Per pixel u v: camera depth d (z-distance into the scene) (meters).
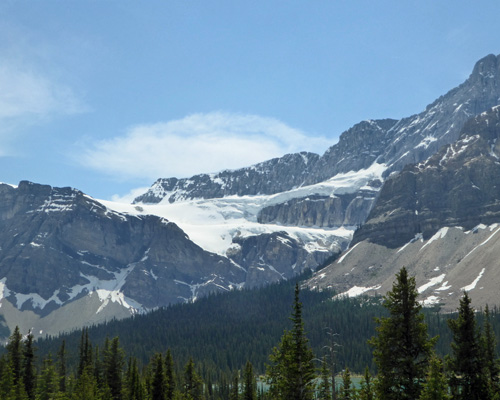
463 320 79.06
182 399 142.88
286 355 93.00
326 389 118.75
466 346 77.81
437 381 73.00
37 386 151.38
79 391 144.75
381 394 75.50
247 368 136.00
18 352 150.62
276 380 107.94
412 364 74.25
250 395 134.25
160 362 137.62
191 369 155.75
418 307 75.62
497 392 78.69
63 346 177.25
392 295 76.25
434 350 76.00
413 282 76.31
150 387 143.50
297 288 93.19
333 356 107.50
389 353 75.25
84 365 168.50
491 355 85.00
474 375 77.44
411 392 74.69
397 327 75.38
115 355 158.38
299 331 92.69
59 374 171.88
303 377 91.25
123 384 157.25
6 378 138.12
